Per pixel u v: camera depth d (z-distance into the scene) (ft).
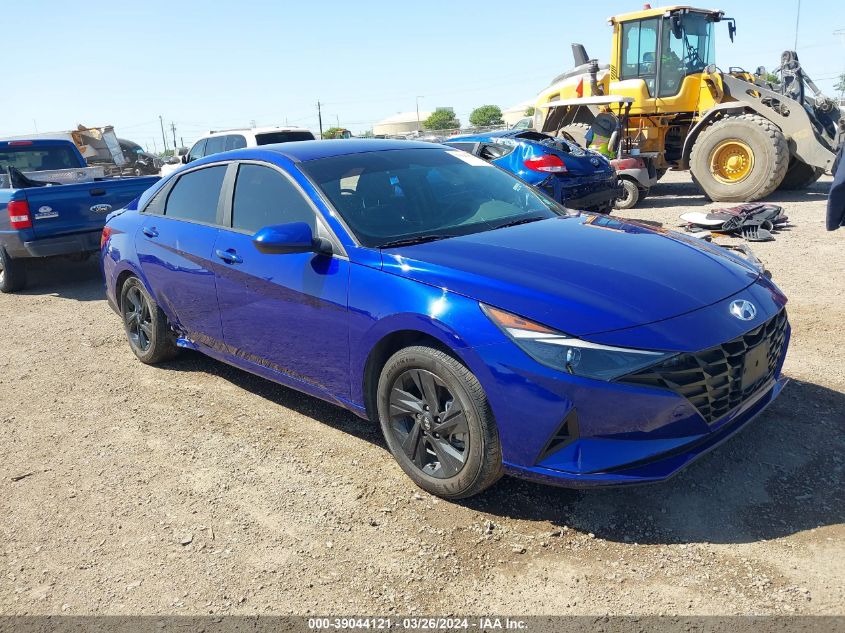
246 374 16.65
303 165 12.81
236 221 13.76
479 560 9.15
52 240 25.89
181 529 10.34
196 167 15.43
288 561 9.41
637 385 8.69
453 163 14.29
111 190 27.40
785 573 8.44
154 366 17.67
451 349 9.62
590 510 10.01
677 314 9.20
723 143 38.19
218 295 13.89
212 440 13.21
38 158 33.58
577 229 12.09
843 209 14.67
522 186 14.48
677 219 33.55
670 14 39.99
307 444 12.78
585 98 42.09
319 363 12.01
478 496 10.59
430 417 10.29
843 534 9.07
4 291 28.43
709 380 9.07
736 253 12.16
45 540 10.30
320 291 11.50
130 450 13.03
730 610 7.91
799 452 11.12
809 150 37.47
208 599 8.79
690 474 10.73
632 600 8.21
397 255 10.75
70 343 20.40
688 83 41.01
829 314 17.94
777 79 42.75
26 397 16.17
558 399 8.79
